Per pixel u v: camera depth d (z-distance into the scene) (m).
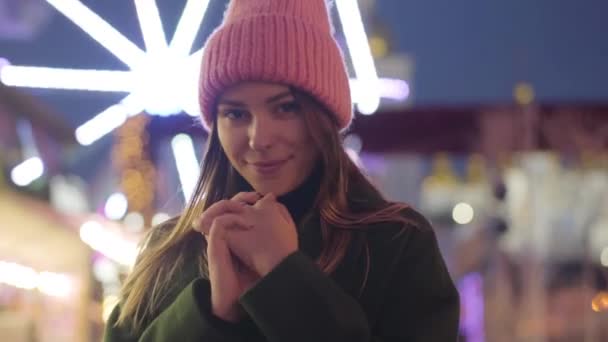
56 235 6.04
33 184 6.95
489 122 6.81
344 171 1.37
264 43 1.33
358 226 1.34
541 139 6.65
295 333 1.19
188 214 1.48
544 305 6.02
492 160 6.78
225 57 1.34
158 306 1.43
